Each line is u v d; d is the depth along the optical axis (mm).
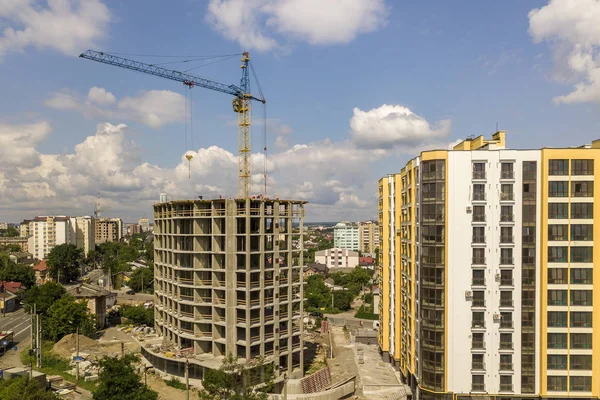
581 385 66875
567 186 67000
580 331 66812
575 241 66875
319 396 78562
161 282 104625
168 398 79375
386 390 85312
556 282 67062
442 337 69125
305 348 116125
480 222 68438
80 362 96875
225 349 85875
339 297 179500
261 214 86000
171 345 94688
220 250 88125
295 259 99250
